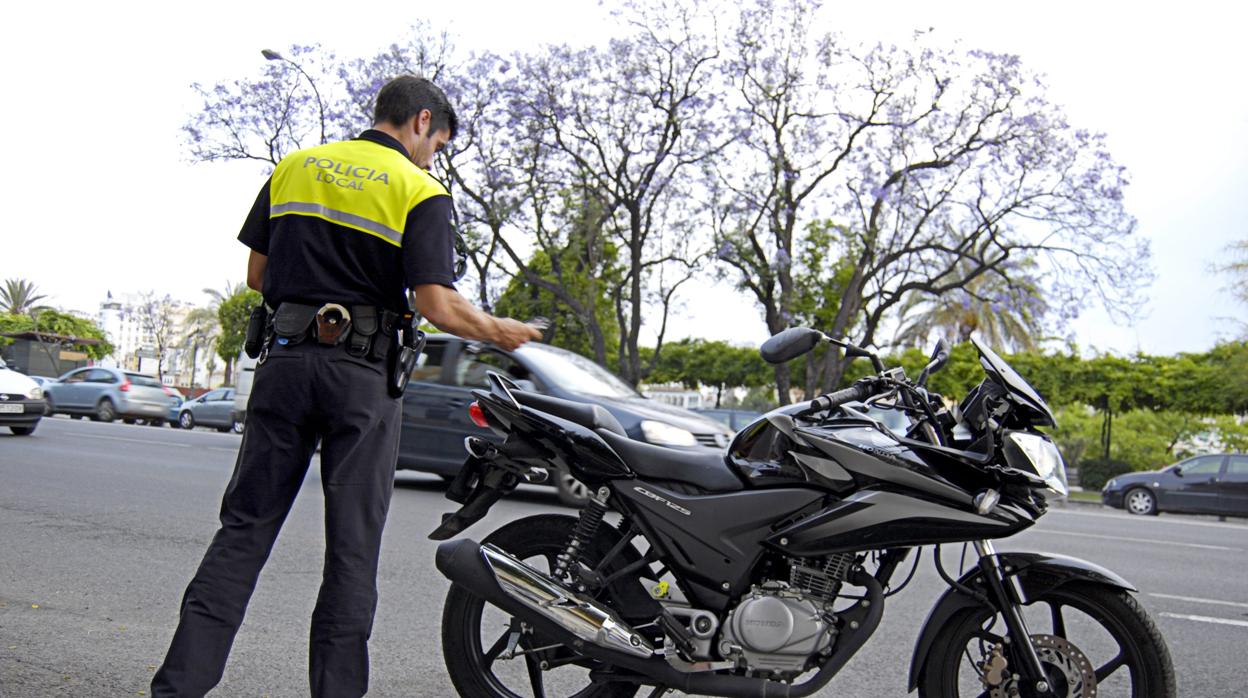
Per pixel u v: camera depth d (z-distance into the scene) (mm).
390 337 3074
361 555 3027
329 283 3010
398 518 8594
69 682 3770
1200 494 18312
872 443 3223
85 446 15266
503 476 3355
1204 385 30562
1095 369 31766
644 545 3480
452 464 10297
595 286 26781
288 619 4961
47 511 8148
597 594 3330
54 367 44406
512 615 3275
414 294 3074
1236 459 18250
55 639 4367
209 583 2945
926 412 3293
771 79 23844
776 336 3271
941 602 3293
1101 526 11891
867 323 26297
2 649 4152
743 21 23422
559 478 8906
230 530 3008
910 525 3135
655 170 24891
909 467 3176
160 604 5145
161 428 25766
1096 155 23203
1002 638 3225
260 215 3201
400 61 24125
